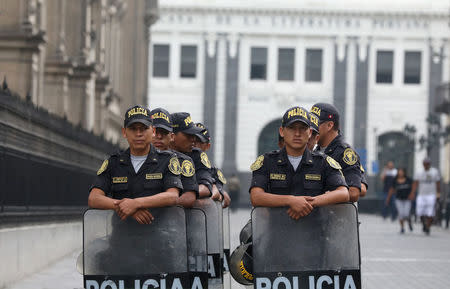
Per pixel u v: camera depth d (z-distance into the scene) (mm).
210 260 12906
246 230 11570
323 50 102562
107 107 38969
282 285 10156
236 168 100688
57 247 22750
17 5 20000
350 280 10180
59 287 16938
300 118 10305
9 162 17312
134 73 61812
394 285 18578
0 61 18578
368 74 102125
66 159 24312
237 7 101875
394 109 101938
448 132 66375
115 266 10070
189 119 13133
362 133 101438
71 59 27234
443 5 101625
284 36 102500
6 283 16688
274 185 10453
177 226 10109
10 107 17422
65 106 25578
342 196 10242
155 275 10055
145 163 10266
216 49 102375
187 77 102688
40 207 20500
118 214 10062
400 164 98500
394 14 101625
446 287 18375
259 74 102625
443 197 51094
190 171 11477
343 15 102188
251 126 101938
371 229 44594
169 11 102125
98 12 40188
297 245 10203
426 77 102000
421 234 39844
